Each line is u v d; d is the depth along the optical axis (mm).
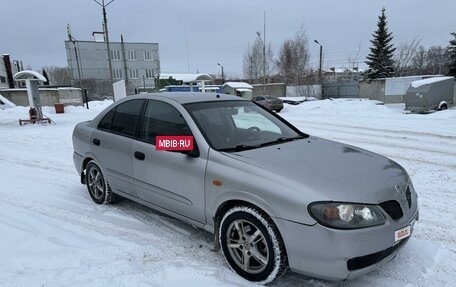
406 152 8242
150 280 2914
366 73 41781
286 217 2598
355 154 3420
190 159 3332
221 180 3027
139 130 4012
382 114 18172
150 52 64562
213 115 3738
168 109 3793
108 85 55375
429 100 18188
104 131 4523
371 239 2496
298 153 3291
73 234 3818
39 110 16266
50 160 7758
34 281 2898
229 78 66250
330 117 17438
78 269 3082
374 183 2754
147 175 3795
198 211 3320
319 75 40844
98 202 4762
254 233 2859
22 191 5398
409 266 3129
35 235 3777
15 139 11227
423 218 4199
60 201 4914
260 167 2904
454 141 9773
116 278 2938
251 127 3891
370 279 2947
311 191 2570
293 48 40625
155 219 4223
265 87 39281
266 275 2785
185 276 2977
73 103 29125
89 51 59844
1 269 3086
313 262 2543
